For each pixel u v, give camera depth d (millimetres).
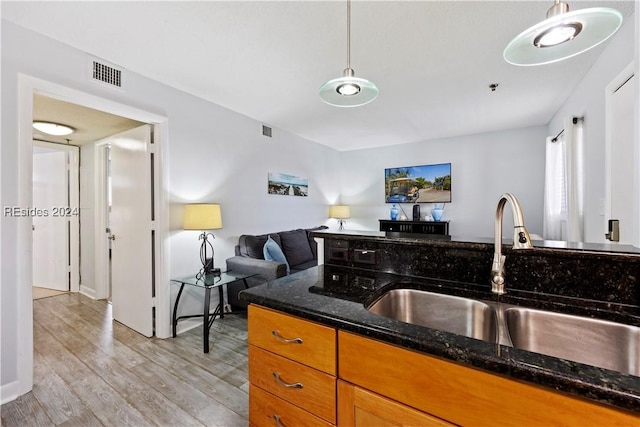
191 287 2865
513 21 1793
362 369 820
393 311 1231
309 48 2082
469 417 664
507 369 607
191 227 2609
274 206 4109
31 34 1818
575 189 2697
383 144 5316
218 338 2580
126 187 2826
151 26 1813
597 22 1014
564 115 3191
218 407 1678
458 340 701
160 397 1762
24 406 1670
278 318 1011
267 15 1722
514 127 4207
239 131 3496
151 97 2512
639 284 943
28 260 1790
